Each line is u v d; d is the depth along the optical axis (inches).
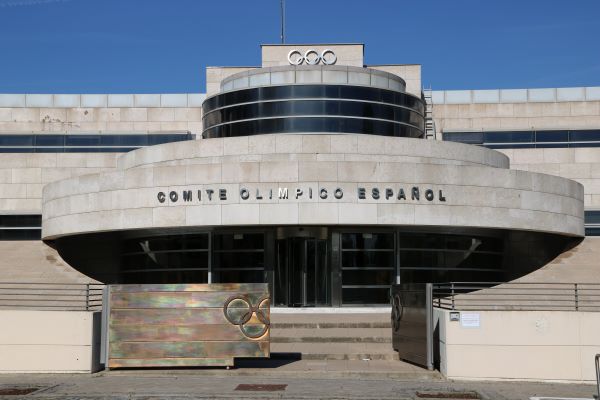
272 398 586.9
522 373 717.3
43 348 736.3
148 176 1170.6
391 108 1432.1
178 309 741.3
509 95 1947.6
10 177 1838.1
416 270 1189.1
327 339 888.9
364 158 1242.0
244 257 1189.1
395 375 718.5
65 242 1419.8
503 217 1168.2
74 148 1907.0
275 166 1124.5
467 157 1316.4
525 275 1231.5
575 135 1830.7
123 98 1988.2
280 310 1139.3
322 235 1173.7
